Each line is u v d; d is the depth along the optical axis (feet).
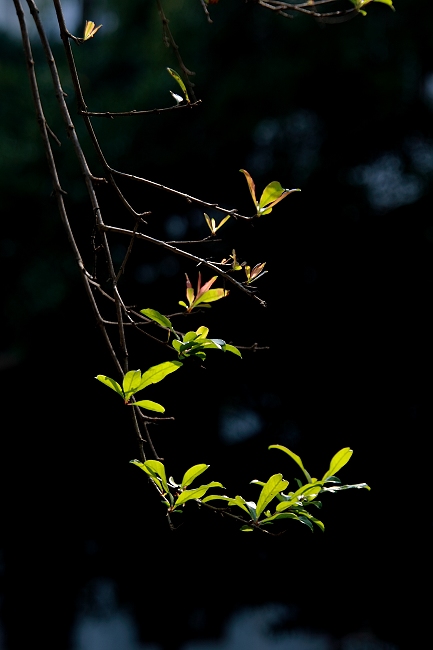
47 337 34.63
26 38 6.46
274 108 33.81
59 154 36.27
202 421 33.50
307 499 6.37
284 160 34.14
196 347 5.73
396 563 31.32
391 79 33.14
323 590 31.63
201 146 34.01
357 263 33.19
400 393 32.71
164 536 32.76
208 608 32.89
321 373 33.19
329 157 33.71
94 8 44.37
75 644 35.65
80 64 42.22
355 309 33.17
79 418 34.47
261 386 33.71
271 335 33.35
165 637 33.47
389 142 33.86
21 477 35.06
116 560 33.88
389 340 32.91
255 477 33.17
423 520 31.60
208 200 34.73
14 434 35.19
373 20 33.32
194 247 34.04
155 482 6.04
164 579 33.01
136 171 34.42
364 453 32.63
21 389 35.19
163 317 5.86
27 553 35.17
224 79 34.32
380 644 31.96
